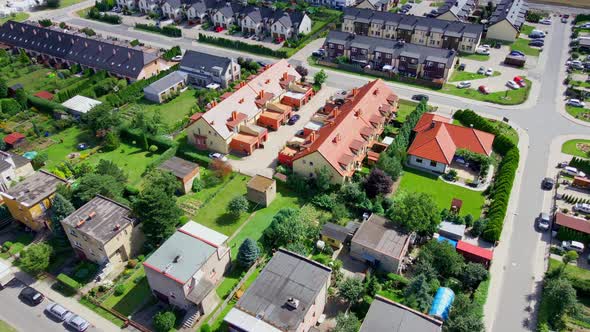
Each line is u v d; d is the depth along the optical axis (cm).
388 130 10412
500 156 9762
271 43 15638
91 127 10462
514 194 8706
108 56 13400
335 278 6950
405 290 6550
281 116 10900
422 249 7281
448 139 9619
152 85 12238
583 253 7412
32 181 8306
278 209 8494
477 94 12162
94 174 8250
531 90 12269
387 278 6969
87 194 7838
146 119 10488
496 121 10900
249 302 6025
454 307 6284
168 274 6275
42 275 7300
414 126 10400
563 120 10950
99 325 6519
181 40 16100
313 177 9019
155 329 6412
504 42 15100
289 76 12075
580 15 16175
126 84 12788
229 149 10162
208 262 6612
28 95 11975
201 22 17400
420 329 5584
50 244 7694
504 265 7281
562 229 7588
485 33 15550
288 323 5722
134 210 7356
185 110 11862
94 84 12812
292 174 9112
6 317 6644
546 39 15188
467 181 9069
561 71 13175
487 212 8281
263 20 16238
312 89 12200
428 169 9450
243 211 8269
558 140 10225
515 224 8050
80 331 6400
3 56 14488
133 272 7281
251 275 7156
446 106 11669
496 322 6397
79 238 7200
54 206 7412
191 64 13088
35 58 14700
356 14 15962
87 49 13788
